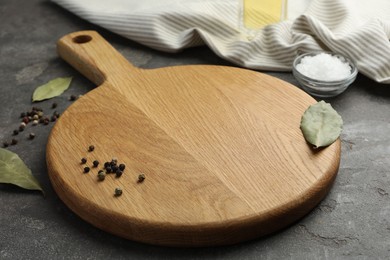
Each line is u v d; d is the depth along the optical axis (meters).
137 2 0.71
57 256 0.41
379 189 0.46
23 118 0.55
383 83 0.57
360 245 0.41
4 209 0.45
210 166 0.45
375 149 0.50
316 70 0.56
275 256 0.40
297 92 0.53
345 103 0.56
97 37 0.63
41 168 0.49
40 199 0.46
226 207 0.41
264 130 0.49
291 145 0.47
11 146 0.52
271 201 0.41
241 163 0.45
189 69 0.57
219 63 0.63
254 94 0.53
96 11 0.69
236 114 0.51
